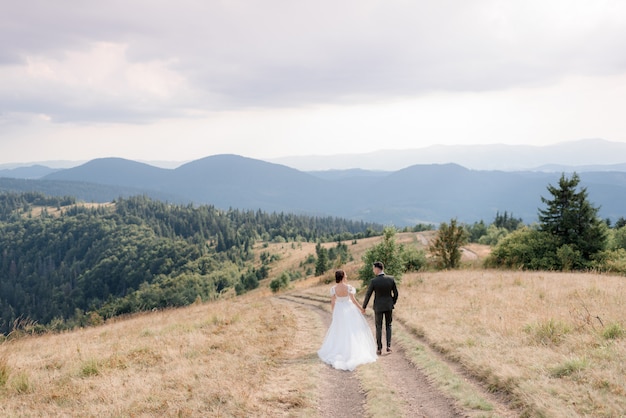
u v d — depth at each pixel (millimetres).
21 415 7586
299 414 7574
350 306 11570
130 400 8164
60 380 10062
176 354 12297
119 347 13969
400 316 16641
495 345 10820
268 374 9922
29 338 19219
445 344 11508
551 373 8344
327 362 10906
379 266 12148
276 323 18219
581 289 19344
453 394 8188
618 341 9758
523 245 42156
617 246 43938
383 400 8156
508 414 7129
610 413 6473
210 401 8094
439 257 44469
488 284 24469
